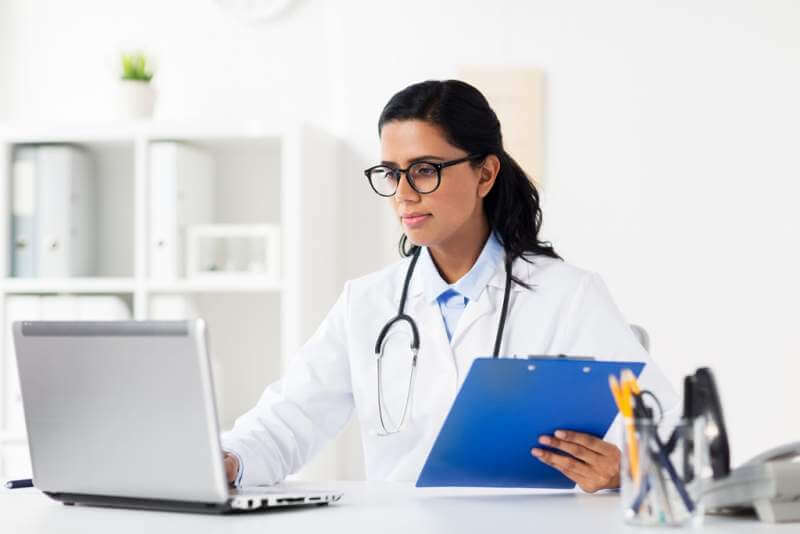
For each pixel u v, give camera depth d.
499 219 2.19
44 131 3.64
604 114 3.67
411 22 3.80
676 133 3.64
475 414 1.60
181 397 1.45
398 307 2.21
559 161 3.69
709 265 3.62
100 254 3.95
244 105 3.91
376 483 1.95
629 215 3.65
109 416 1.52
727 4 3.62
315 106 3.87
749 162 3.61
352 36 3.85
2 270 3.67
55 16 3.99
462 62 3.76
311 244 3.58
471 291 2.15
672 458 1.36
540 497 1.70
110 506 1.60
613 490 1.80
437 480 1.75
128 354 1.48
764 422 3.58
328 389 2.19
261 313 3.88
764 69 3.61
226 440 1.95
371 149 3.83
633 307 3.65
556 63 3.70
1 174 3.66
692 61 3.64
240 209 3.92
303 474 3.59
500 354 2.13
